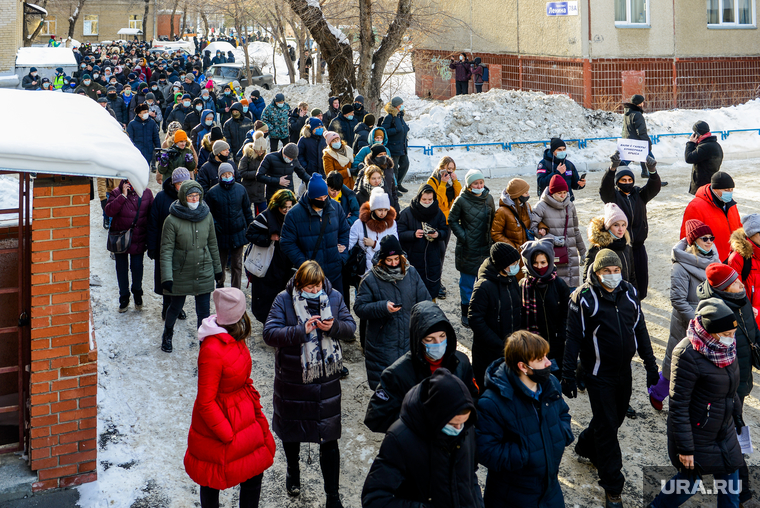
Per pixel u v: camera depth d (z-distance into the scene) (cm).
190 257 696
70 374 491
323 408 475
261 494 515
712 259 588
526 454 374
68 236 482
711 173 1041
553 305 553
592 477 542
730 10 2355
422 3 2486
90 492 498
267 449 439
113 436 577
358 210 823
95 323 792
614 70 2230
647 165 723
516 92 1994
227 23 4794
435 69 2992
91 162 459
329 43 1981
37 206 473
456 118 1847
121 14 6506
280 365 480
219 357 409
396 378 400
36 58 3156
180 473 536
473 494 330
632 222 724
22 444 514
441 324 384
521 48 2494
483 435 379
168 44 5250
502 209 736
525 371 376
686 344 441
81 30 6425
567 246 734
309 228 665
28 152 439
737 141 1917
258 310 721
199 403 406
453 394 308
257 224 700
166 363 709
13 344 527
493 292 545
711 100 2347
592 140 1848
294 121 1641
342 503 504
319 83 3044
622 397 496
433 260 747
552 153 952
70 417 495
